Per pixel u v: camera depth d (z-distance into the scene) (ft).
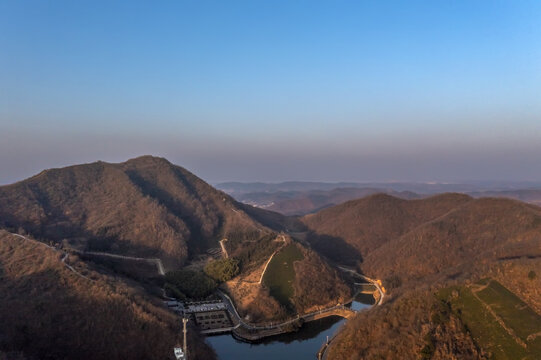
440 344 270.05
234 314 443.32
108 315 325.62
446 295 319.68
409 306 321.32
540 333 267.80
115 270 485.15
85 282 353.10
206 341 363.76
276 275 500.74
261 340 400.47
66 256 399.65
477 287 322.14
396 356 277.03
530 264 325.62
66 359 295.48
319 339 406.21
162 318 333.62
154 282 499.92
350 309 464.65
